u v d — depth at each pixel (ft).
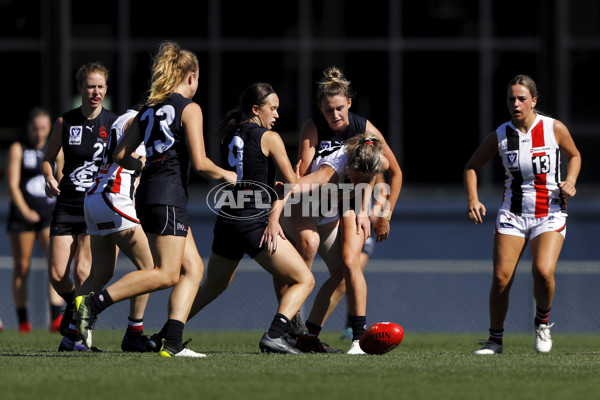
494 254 85.35
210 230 181.88
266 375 63.36
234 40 185.88
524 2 186.19
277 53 186.09
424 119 185.98
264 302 173.58
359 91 185.98
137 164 74.33
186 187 73.00
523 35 186.19
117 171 77.71
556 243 84.38
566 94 187.42
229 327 173.37
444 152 185.37
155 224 71.20
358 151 81.61
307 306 163.22
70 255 90.58
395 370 66.64
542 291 85.30
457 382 61.46
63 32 185.57
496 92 185.68
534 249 84.69
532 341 113.70
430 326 176.55
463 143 185.57
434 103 185.47
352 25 185.88
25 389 57.47
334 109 83.82
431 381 61.72
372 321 177.37
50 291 128.16
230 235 77.05
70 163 90.27
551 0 185.06
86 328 70.08
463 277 177.06
